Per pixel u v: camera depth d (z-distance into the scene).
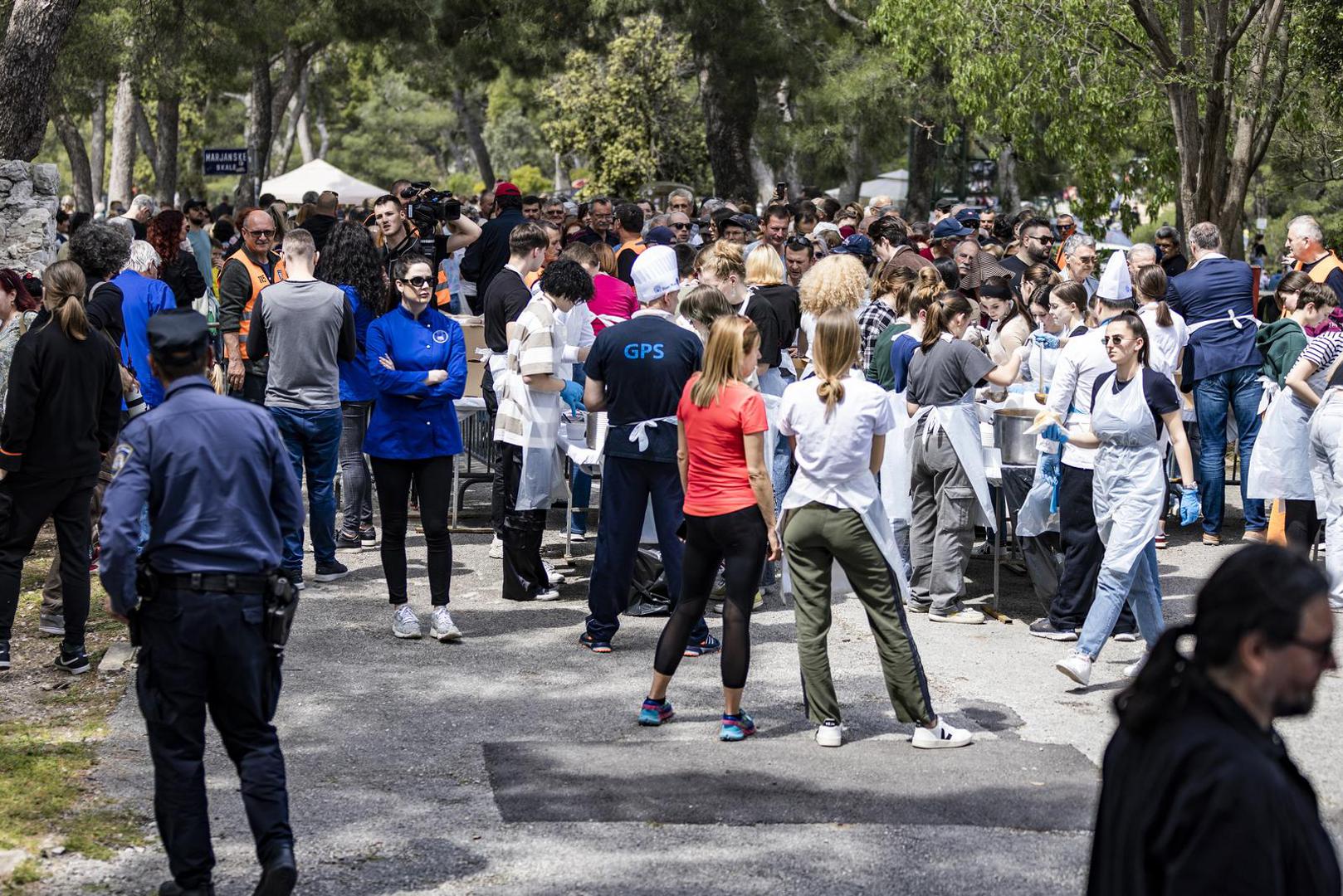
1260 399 9.70
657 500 7.06
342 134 78.00
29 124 12.52
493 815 5.03
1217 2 12.87
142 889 4.39
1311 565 2.40
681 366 6.95
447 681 6.72
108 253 7.49
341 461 9.20
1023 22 13.70
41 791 5.12
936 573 7.93
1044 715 6.35
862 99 23.50
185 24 24.64
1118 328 6.51
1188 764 2.34
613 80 32.12
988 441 8.45
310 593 8.21
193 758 4.21
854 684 6.82
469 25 25.95
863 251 11.05
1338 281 9.79
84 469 6.58
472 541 9.70
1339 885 2.34
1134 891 2.39
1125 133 15.62
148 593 4.15
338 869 4.57
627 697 6.56
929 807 5.13
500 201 11.06
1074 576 7.46
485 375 9.36
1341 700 6.51
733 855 4.70
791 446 5.88
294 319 7.86
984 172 26.27
